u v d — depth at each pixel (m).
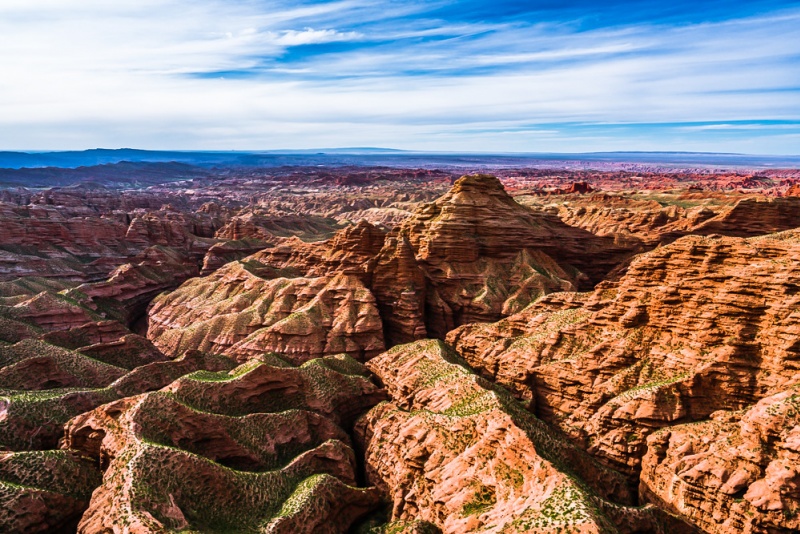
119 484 64.69
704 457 68.69
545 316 115.06
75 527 69.00
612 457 80.25
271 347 131.88
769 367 77.81
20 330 128.88
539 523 58.03
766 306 81.06
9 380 96.75
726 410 78.56
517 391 99.62
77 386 102.81
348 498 75.12
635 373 89.25
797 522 59.19
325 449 83.81
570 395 93.44
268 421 86.44
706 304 87.50
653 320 93.06
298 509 68.38
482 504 67.31
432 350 107.50
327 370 103.19
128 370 113.69
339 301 143.00
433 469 75.19
